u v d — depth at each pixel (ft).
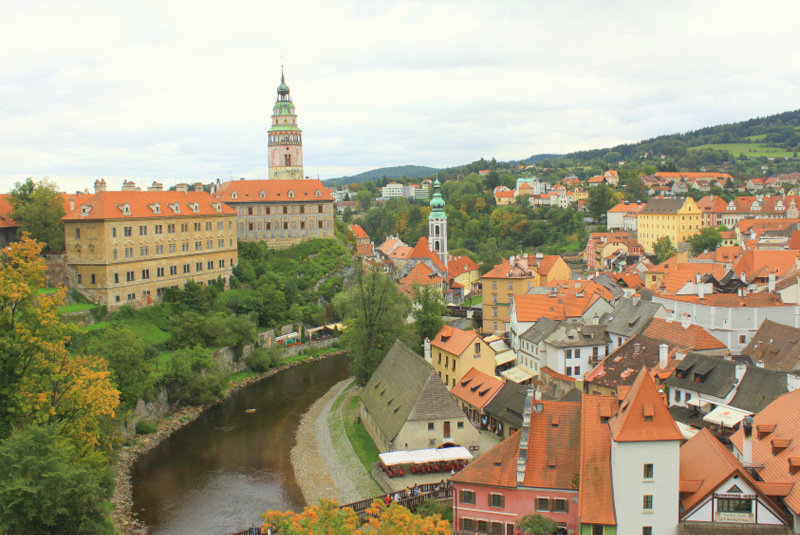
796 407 224.33
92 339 395.34
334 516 165.37
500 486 231.30
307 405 430.61
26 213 518.37
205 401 436.35
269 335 567.59
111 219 503.20
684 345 346.95
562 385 384.47
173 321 509.76
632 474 206.90
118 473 322.75
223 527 270.87
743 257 558.97
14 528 195.93
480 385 369.09
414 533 167.53
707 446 220.64
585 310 458.91
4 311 248.73
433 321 494.18
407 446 307.17
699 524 201.46
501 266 580.71
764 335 345.92
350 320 483.92
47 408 241.55
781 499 201.67
